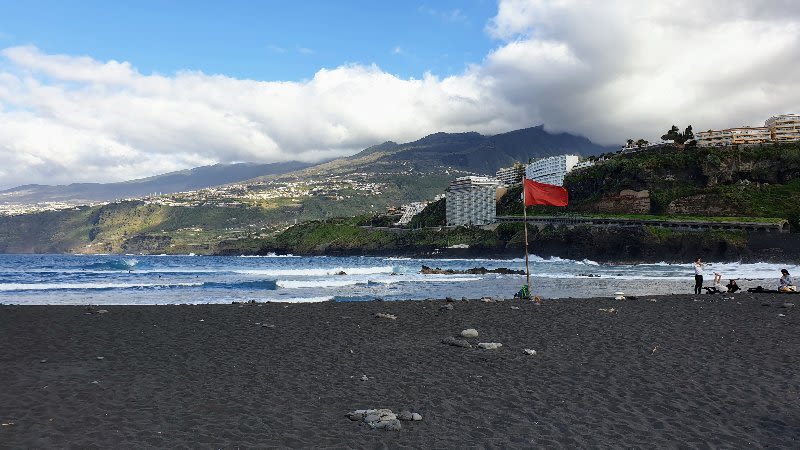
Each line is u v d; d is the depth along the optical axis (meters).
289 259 179.12
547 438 7.88
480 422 8.66
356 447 7.53
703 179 153.00
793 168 144.75
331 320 20.59
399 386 11.01
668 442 7.68
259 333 17.80
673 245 127.00
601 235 142.00
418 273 74.31
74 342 16.27
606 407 9.43
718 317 20.33
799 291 30.48
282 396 10.31
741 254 116.69
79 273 67.88
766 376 11.47
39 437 7.85
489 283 52.53
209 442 7.71
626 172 166.12
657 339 15.92
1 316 21.55
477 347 14.88
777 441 7.71
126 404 9.73
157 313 22.83
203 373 12.27
